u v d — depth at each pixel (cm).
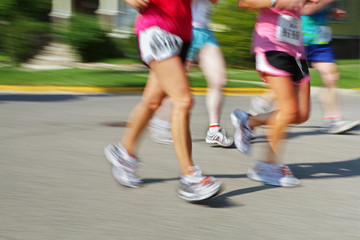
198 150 569
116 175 423
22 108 830
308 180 462
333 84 671
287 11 412
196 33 575
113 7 1844
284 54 411
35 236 323
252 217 366
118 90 1129
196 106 917
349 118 837
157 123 581
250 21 1582
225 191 423
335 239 331
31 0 1523
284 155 558
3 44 1478
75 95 1030
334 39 2062
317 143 624
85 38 1597
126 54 1722
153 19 373
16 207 375
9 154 529
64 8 1961
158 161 513
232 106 945
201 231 338
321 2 611
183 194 382
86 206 380
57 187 424
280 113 425
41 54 1603
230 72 1502
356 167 514
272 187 436
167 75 374
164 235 330
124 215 363
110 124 709
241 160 528
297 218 366
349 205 397
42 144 577
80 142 593
